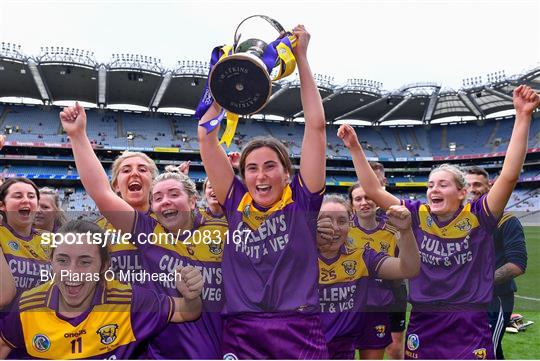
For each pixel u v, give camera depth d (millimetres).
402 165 36250
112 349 2027
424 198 33281
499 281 2660
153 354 2096
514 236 2676
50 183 27688
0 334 1986
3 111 30938
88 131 31406
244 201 2104
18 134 29094
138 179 2572
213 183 2135
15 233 2039
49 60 25219
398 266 2152
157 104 33312
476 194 3271
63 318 2000
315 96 2025
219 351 2119
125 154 2650
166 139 32812
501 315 2688
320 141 2018
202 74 27922
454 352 2342
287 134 36156
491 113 35656
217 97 1740
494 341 2682
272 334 1988
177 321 2092
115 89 29781
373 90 30859
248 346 2014
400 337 3066
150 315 2061
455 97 32438
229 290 2057
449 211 2361
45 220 2084
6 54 24281
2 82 27875
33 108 31859
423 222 2387
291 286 2027
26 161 28766
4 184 2201
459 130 37531
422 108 34250
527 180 31078
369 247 2297
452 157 34625
